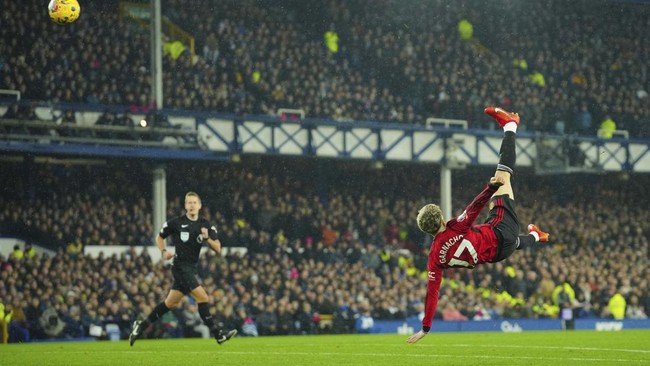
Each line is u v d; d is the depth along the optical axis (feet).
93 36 107.65
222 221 103.09
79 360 42.45
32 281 83.56
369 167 121.70
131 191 107.14
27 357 45.39
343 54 125.39
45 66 102.58
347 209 115.75
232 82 113.70
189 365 38.29
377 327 94.68
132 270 90.68
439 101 122.42
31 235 97.66
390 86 124.88
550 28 139.54
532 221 125.29
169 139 102.63
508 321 99.45
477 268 107.96
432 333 85.71
